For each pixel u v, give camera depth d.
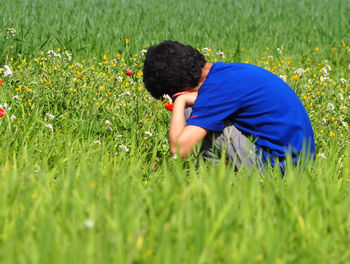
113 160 7.57
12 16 19.75
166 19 24.89
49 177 5.96
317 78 14.89
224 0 38.44
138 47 18.02
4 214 4.52
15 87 10.23
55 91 10.15
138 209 4.57
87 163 6.41
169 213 4.61
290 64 18.83
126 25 21.77
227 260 3.86
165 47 7.02
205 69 7.14
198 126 6.86
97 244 3.97
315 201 4.87
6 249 3.87
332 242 4.39
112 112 9.55
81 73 11.39
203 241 4.07
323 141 9.63
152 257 3.99
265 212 4.67
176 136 7.00
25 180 5.21
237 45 21.58
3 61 13.60
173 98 7.29
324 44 24.08
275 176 6.57
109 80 11.56
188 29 23.50
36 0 27.19
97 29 19.41
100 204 4.56
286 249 4.23
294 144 6.96
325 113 11.31
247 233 4.35
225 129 7.04
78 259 3.69
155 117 9.74
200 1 37.38
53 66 11.55
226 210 4.41
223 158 6.36
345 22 31.06
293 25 28.03
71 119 9.23
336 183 6.52
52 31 18.73
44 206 4.73
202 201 5.03
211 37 22.42
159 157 8.26
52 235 3.97
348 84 15.05
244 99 6.89
